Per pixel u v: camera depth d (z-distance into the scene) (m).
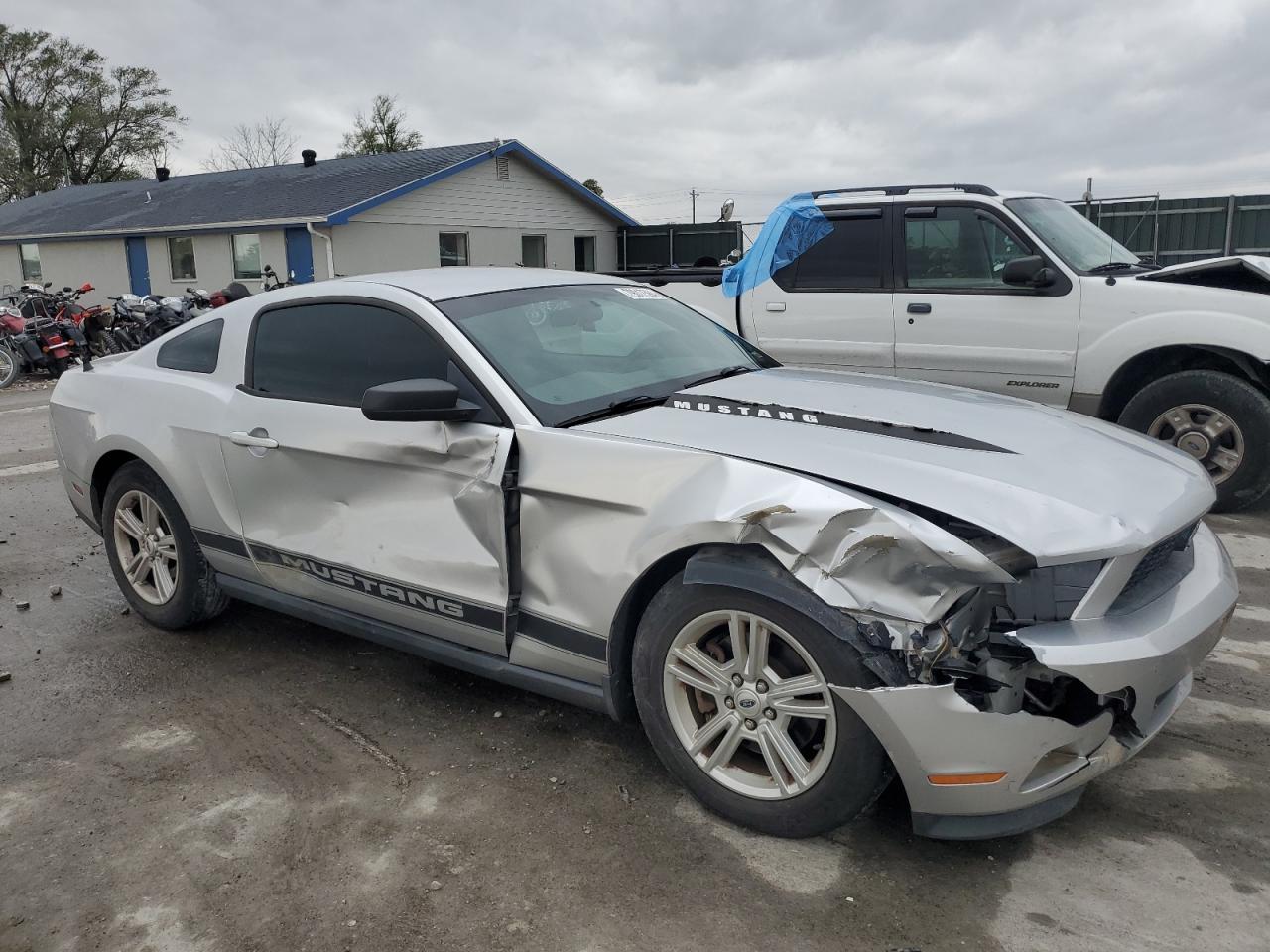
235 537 3.86
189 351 4.20
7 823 2.93
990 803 2.38
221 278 22.52
